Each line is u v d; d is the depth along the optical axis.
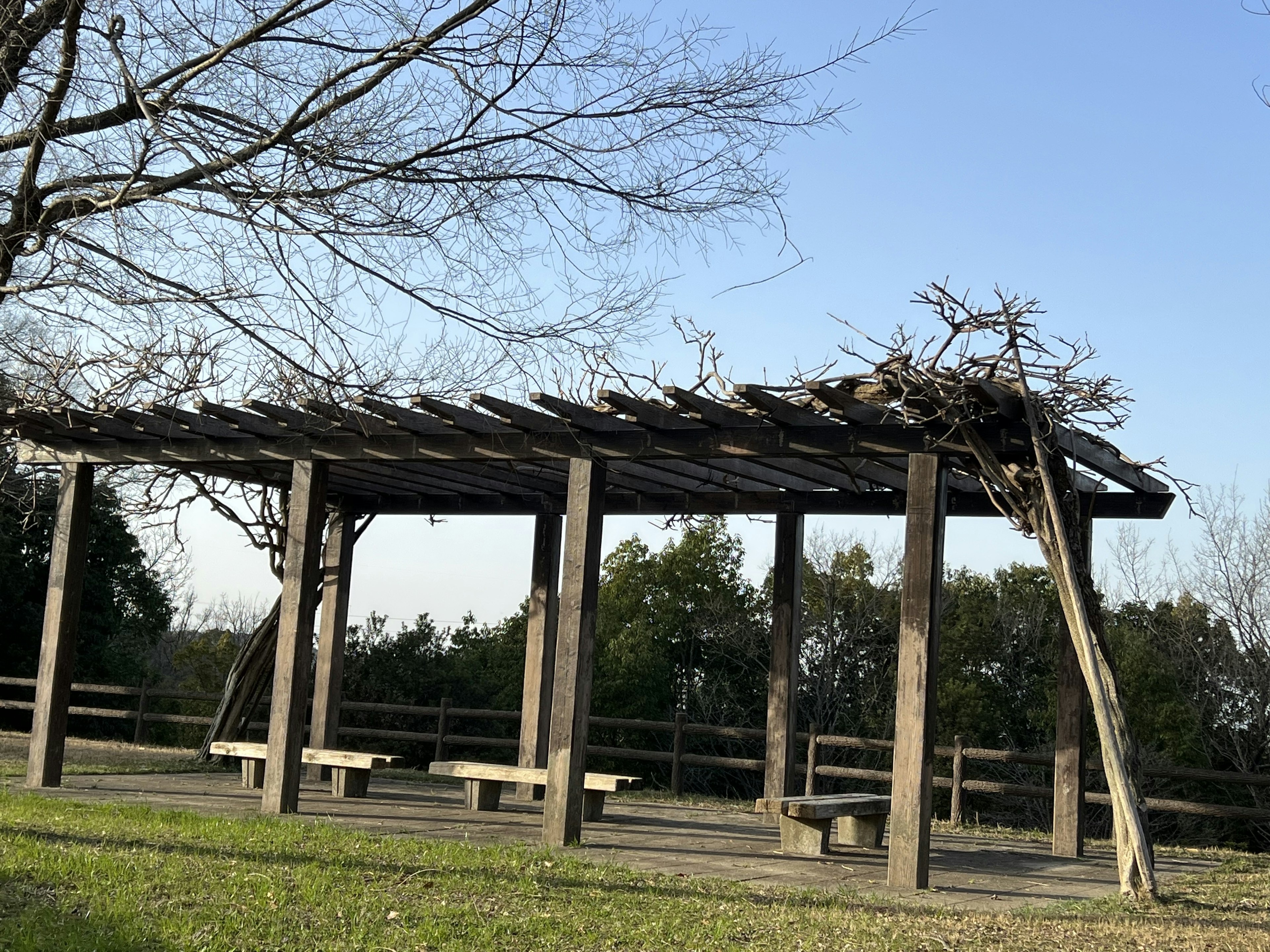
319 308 5.34
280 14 5.41
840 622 23.22
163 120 5.09
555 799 8.02
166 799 9.55
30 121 5.68
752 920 5.75
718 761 13.02
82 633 21.62
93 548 21.69
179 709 23.31
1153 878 7.03
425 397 6.27
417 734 14.41
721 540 23.97
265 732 14.67
